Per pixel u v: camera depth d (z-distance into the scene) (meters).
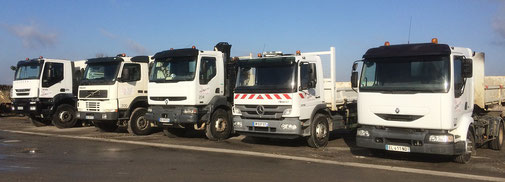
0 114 26.53
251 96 11.70
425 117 8.70
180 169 8.52
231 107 13.91
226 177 7.76
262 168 8.68
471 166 9.12
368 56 9.53
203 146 12.15
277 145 12.47
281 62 11.30
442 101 8.55
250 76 11.88
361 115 9.61
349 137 14.62
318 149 11.62
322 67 12.33
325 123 12.06
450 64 8.66
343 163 9.27
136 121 15.24
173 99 13.21
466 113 9.40
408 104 8.88
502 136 11.88
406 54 9.04
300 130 11.09
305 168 8.70
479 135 10.57
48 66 17.61
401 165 9.21
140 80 15.53
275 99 11.24
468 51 9.77
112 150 11.27
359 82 9.68
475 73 11.14
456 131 8.97
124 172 8.17
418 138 8.79
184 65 13.15
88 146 12.12
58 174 7.95
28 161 9.45
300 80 11.21
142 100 15.48
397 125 9.03
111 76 14.92
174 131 14.88
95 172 8.16
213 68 13.51
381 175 8.02
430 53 8.76
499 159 10.05
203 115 13.18
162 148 11.70
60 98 17.92
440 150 8.56
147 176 7.80
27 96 17.52
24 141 13.42
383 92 9.21
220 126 13.71
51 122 19.83
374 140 9.40
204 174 8.02
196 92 12.84
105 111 14.80
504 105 13.56
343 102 12.94
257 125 11.54
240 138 14.16
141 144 12.57
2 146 12.14
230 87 14.08
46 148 11.68
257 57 12.10
